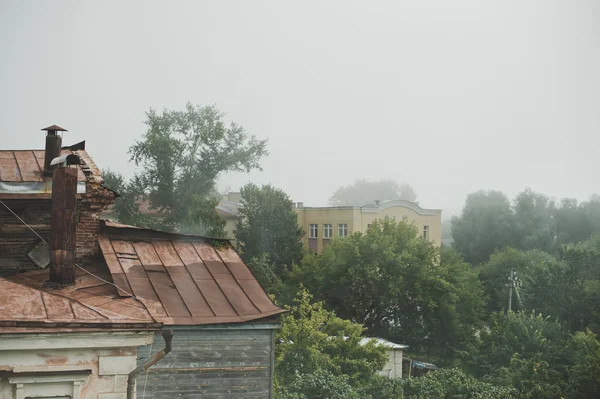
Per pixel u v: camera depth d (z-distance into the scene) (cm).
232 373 1577
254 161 7256
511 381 3475
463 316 5088
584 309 5178
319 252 7456
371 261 5016
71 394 1093
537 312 5259
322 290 5131
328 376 2758
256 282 1714
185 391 1534
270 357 1612
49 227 1667
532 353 4069
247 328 1580
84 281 1541
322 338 3400
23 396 1064
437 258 5566
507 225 9588
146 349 1516
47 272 1603
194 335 1550
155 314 1495
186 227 5719
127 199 6838
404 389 2916
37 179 1675
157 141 6738
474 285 5388
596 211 10462
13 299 1108
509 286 5634
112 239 1728
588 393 3105
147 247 1738
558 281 5250
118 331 1103
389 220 5444
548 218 10344
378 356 3484
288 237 6531
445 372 3012
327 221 7400
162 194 6900
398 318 4994
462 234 9950
